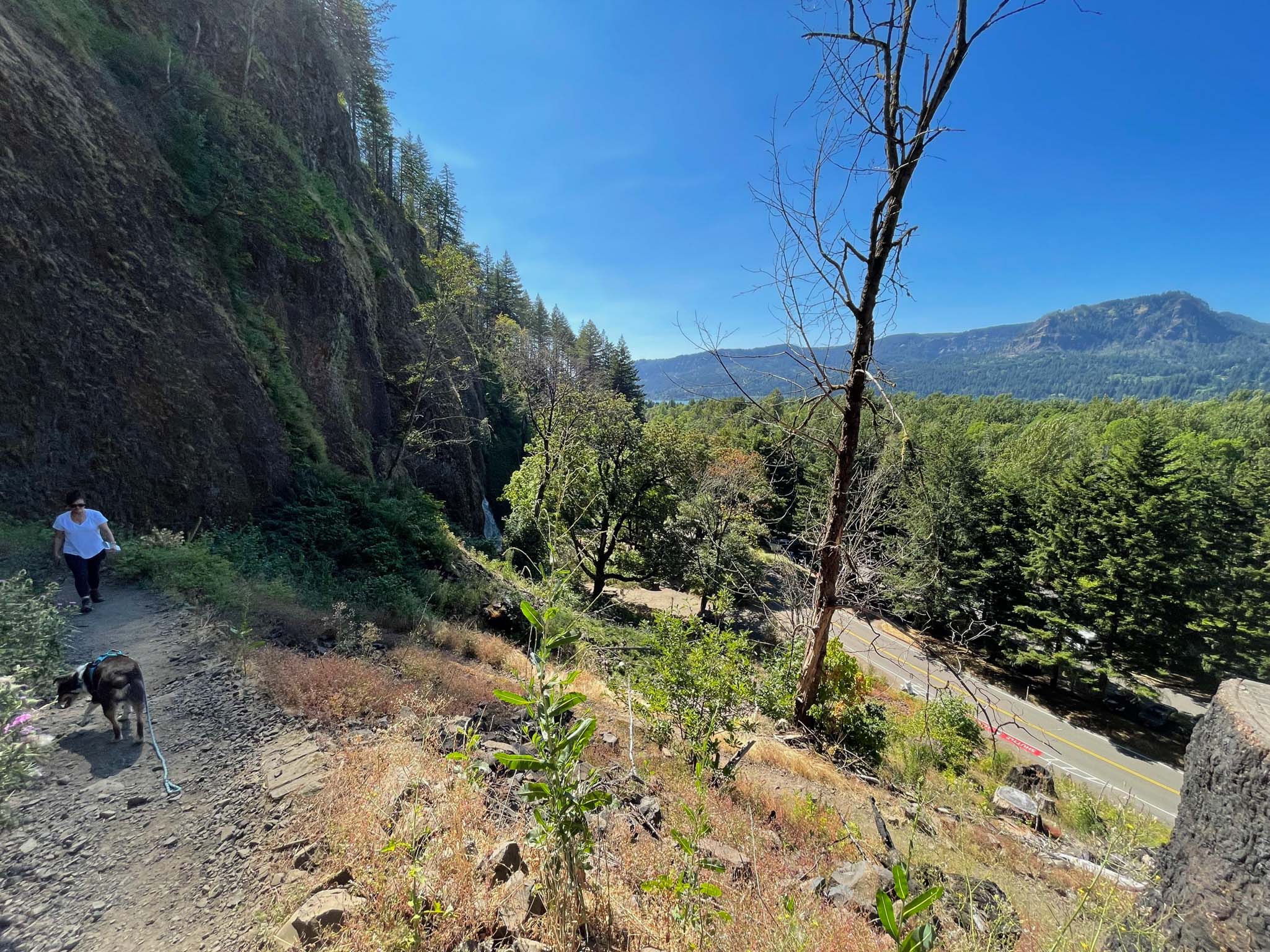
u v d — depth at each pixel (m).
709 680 5.66
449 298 20.58
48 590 4.86
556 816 2.14
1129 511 22.45
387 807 2.90
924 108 5.51
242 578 7.87
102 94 10.85
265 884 2.52
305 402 14.09
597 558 24.30
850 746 7.42
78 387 8.70
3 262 8.06
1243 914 1.93
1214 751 2.23
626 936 2.23
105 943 2.21
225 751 3.73
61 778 3.36
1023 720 20.97
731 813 3.98
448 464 24.80
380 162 43.53
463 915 2.17
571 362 24.56
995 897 3.07
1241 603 23.03
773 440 7.45
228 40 17.77
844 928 2.44
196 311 11.09
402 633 7.80
